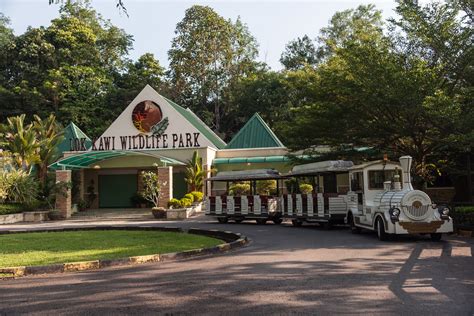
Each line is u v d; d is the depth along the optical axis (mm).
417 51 19766
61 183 32031
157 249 12992
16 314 6473
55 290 8078
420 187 20844
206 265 10391
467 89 17531
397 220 13883
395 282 8000
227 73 62094
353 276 8602
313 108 21375
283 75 56656
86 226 23109
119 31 61156
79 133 43031
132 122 37156
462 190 28234
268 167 35594
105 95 54281
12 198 31016
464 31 18453
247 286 7918
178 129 36344
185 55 60312
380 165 16516
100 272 9945
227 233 16688
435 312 6121
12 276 9719
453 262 10031
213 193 33656
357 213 17078
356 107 20000
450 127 17703
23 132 32312
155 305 6758
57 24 55469
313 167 21078
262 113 56438
